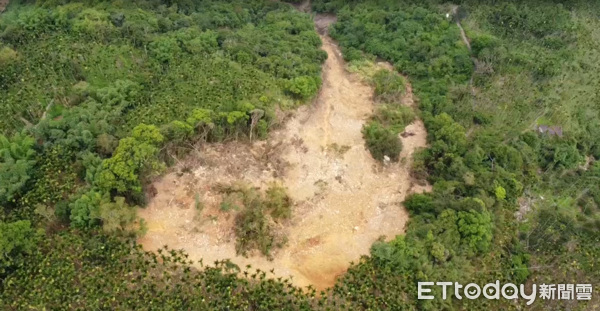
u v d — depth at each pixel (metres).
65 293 21.92
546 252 28.20
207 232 26.81
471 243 26.89
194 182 28.77
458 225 27.33
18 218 24.66
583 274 27.05
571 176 34.53
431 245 26.19
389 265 25.59
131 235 25.05
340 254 27.25
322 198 30.22
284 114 34.75
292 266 26.28
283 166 31.28
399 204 30.66
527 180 32.75
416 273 25.16
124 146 26.48
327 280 25.73
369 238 28.38
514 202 30.83
